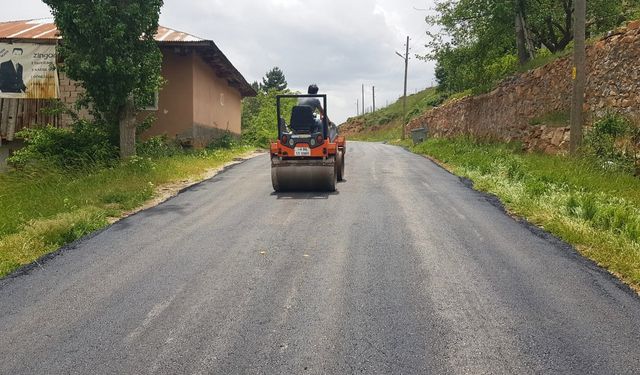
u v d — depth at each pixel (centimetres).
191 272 538
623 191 863
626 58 1128
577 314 422
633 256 543
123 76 1323
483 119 2083
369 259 571
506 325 402
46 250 639
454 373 332
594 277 510
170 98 1822
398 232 691
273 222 762
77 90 1738
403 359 350
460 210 840
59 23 1284
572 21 2048
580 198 798
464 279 504
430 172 1393
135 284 505
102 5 1285
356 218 781
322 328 398
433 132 3178
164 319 421
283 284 496
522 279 504
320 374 331
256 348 368
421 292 470
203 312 433
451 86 2480
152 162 1373
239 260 575
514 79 1811
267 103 3341
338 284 493
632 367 340
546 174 1032
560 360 348
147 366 346
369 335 386
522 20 2014
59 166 1342
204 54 1898
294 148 1038
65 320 425
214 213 841
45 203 911
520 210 816
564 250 605
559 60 1466
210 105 2114
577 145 1138
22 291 496
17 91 1702
